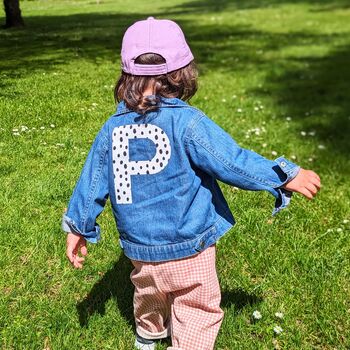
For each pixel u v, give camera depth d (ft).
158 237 7.73
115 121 7.91
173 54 7.58
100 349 9.52
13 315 10.07
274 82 32.24
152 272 7.95
